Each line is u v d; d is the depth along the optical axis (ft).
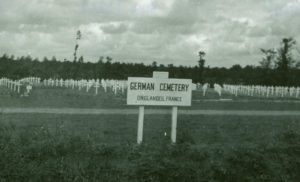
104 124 50.78
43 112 63.67
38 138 36.11
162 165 30.78
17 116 55.77
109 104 86.94
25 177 28.73
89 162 31.45
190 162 32.48
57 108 73.36
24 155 31.50
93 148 33.99
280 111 82.64
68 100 94.73
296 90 168.04
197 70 259.39
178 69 261.85
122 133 44.34
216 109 82.74
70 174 29.37
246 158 33.86
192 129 48.32
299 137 41.55
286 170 34.30
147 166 30.60
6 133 36.50
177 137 41.06
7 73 195.00
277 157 35.68
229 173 31.83
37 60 215.92
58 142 33.99
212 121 57.41
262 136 44.21
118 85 155.84
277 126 52.90
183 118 60.75
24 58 207.92
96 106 81.00
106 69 239.30
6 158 30.04
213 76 272.92
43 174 29.19
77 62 229.25
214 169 32.09
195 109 81.10
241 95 159.22
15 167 29.35
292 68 249.55
